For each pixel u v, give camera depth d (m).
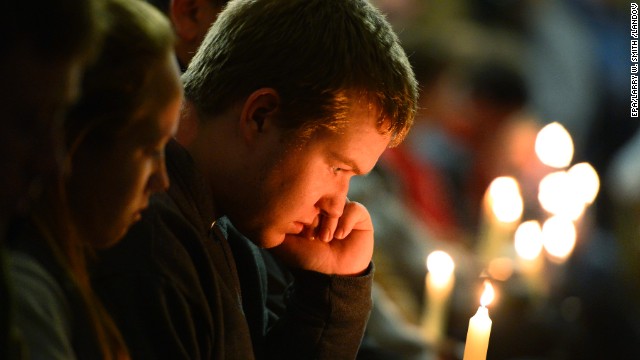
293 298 5.66
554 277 10.48
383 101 4.93
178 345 4.44
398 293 8.84
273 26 5.03
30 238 3.93
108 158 3.88
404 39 11.89
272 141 4.96
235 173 5.01
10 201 3.32
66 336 3.84
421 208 10.91
